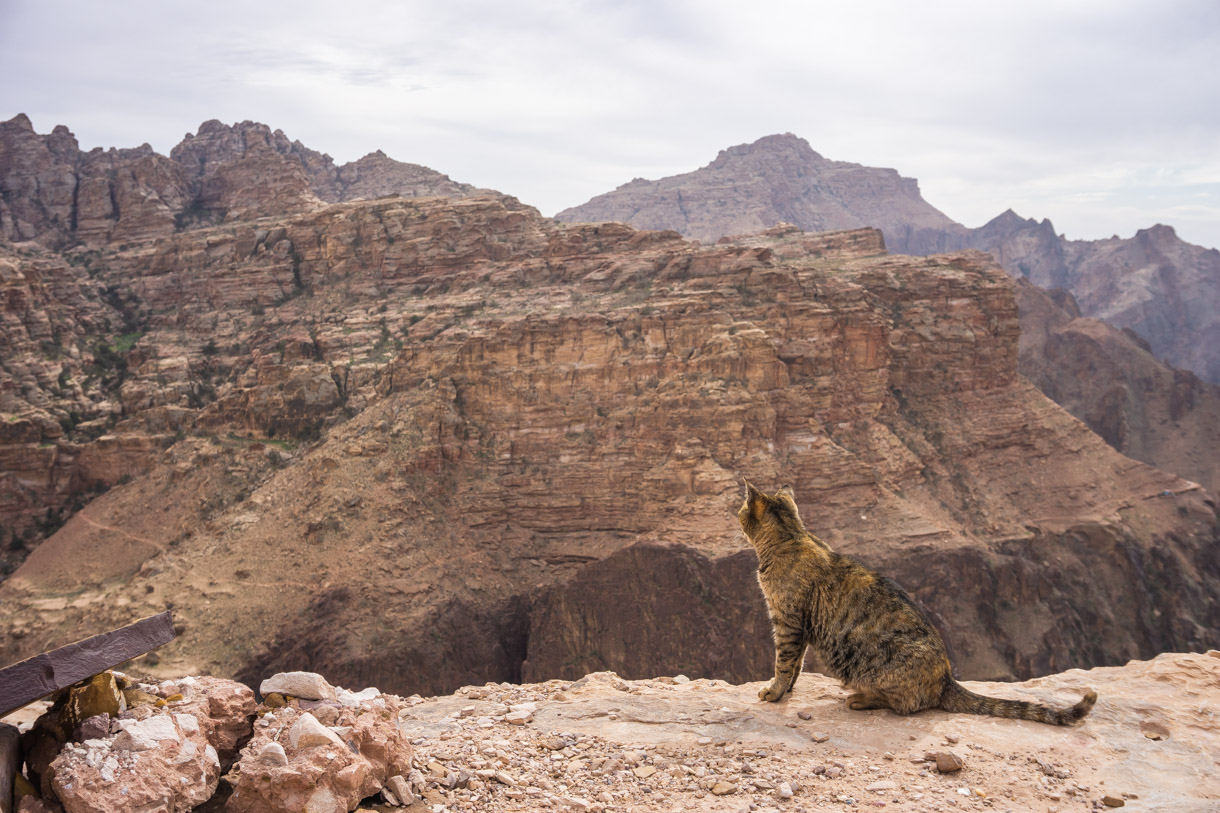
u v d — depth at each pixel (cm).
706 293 9356
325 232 13625
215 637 7238
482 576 8100
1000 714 888
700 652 6919
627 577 7388
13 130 17912
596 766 789
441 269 12606
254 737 669
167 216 17000
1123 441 17750
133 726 610
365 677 6894
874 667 893
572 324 9119
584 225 12288
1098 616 9300
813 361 9381
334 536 8012
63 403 11812
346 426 9519
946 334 11475
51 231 17112
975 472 10594
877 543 8319
